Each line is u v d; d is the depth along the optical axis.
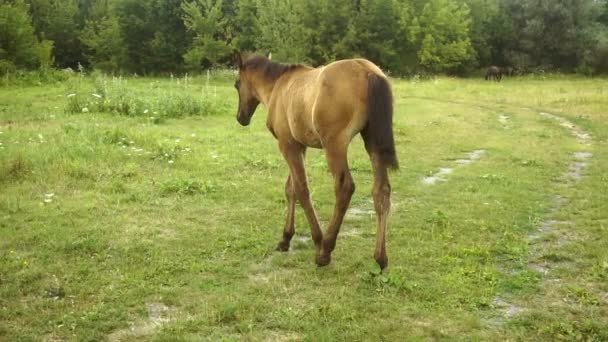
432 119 16.25
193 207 7.09
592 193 8.18
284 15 36.06
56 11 40.56
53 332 3.98
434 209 7.32
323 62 36.28
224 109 16.72
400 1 38.25
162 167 9.11
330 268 5.21
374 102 4.61
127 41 40.66
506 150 11.62
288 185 5.70
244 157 10.04
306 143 5.24
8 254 5.38
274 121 5.57
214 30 38.38
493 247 5.80
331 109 4.75
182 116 15.35
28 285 4.74
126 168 8.77
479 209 7.27
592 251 5.68
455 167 10.10
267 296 4.61
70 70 32.44
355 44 35.84
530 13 43.84
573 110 18.95
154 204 7.19
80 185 7.86
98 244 5.65
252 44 41.03
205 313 4.26
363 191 8.18
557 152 11.45
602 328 4.03
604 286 4.83
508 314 4.33
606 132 14.22
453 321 4.18
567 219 6.96
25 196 7.27
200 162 9.43
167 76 39.75
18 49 27.84
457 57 39.72
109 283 4.81
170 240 5.93
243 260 5.44
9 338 3.88
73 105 15.23
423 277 5.02
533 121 16.34
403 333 4.00
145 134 11.35
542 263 5.46
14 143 9.98
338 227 5.10
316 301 4.51
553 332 3.98
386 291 4.66
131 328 4.09
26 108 15.79
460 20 40.78
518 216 7.00
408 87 27.56
